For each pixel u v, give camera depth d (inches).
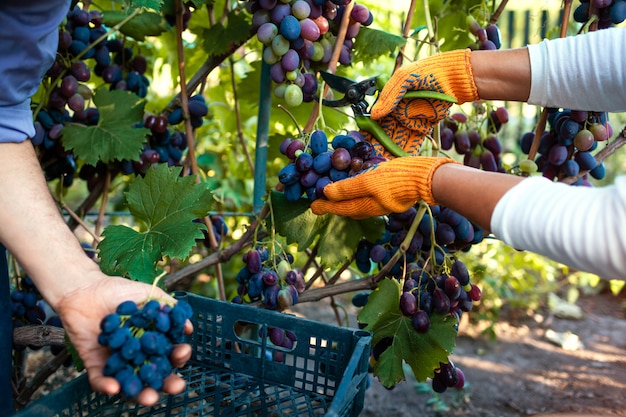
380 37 71.9
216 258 77.0
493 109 79.6
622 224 39.7
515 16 214.7
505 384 117.4
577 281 175.5
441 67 58.9
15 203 46.6
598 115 70.1
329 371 55.8
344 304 152.1
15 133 49.2
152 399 39.8
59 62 73.4
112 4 92.4
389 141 59.7
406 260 70.6
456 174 48.4
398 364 64.5
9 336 59.9
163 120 78.4
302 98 69.9
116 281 46.3
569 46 57.0
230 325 58.6
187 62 104.1
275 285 66.5
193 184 62.2
